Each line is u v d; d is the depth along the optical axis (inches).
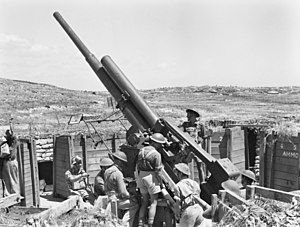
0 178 609.3
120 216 384.8
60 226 315.0
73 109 1401.3
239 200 338.0
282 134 565.9
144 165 311.4
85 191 520.4
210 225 331.6
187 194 297.4
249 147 722.8
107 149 625.6
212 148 676.7
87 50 526.9
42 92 1926.7
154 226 320.2
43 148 709.3
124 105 458.9
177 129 382.9
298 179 534.0
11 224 328.2
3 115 1219.2
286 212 325.1
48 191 758.5
